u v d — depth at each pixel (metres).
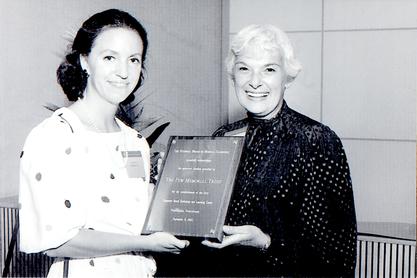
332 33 2.81
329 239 1.48
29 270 1.66
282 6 2.91
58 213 1.20
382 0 2.71
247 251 1.58
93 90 1.34
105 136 1.33
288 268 1.49
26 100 1.75
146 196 1.40
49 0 1.82
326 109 2.85
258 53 1.52
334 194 1.48
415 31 2.66
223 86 3.01
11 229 1.68
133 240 1.29
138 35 1.35
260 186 1.51
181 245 1.34
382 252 2.00
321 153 1.49
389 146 2.73
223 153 1.47
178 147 1.52
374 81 2.75
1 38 1.65
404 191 2.70
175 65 2.56
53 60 1.84
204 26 2.81
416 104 2.67
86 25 1.32
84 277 1.28
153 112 2.37
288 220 1.49
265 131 1.55
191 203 1.42
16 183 1.75
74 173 1.24
